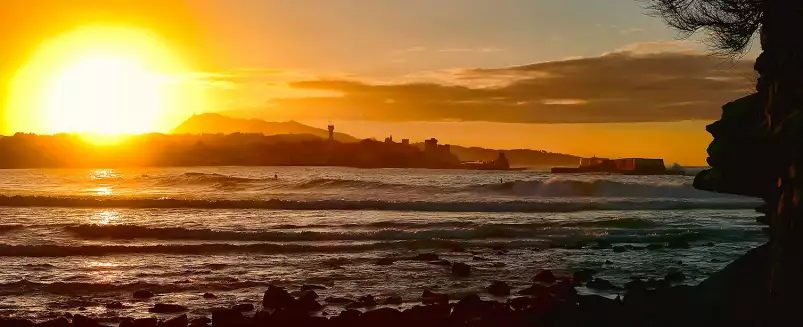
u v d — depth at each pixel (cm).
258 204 4291
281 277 2059
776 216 1130
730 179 1407
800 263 992
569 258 2453
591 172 12669
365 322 1467
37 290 1834
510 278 2066
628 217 3912
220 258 2420
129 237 2916
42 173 10669
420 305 1686
